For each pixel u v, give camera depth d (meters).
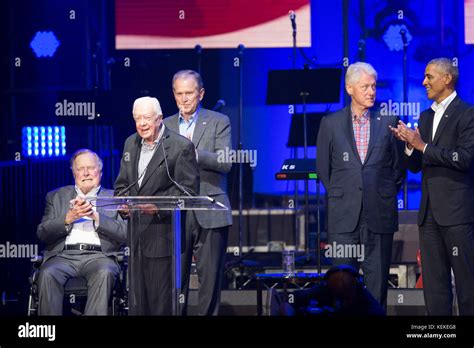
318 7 19.11
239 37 18.23
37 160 15.51
